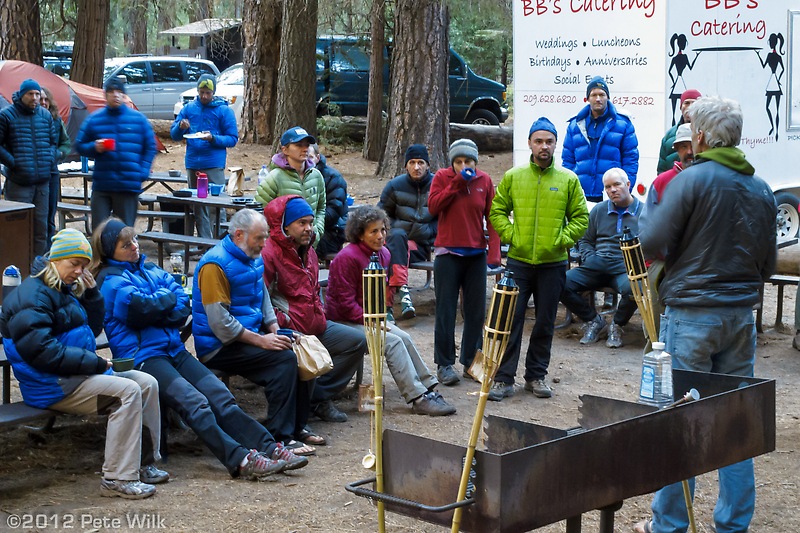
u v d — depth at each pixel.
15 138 8.99
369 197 15.15
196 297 5.55
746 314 4.00
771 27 9.73
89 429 5.75
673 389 3.84
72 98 14.34
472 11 18.86
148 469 4.94
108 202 9.43
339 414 6.12
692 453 3.24
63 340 4.76
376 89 18.67
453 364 6.98
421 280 10.44
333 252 9.02
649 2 9.23
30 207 8.19
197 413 5.04
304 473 5.16
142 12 25.80
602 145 8.62
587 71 9.69
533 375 6.72
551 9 9.83
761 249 3.99
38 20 15.52
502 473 2.67
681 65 9.27
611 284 7.98
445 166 16.62
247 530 4.40
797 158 10.30
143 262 5.32
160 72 23.84
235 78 23.16
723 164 3.92
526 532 2.85
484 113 22.05
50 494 4.73
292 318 5.81
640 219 4.09
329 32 21.17
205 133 10.94
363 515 4.61
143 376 4.93
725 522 4.31
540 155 6.34
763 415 3.47
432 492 2.86
